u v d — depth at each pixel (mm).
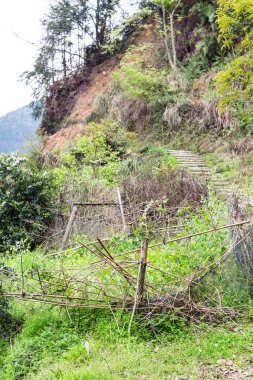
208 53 18828
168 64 20766
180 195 9156
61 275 4586
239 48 12469
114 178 10969
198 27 19906
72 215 8078
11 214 9094
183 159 14273
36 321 4465
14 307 4961
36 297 4582
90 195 9516
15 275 4801
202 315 4352
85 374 3273
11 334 4578
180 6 21344
